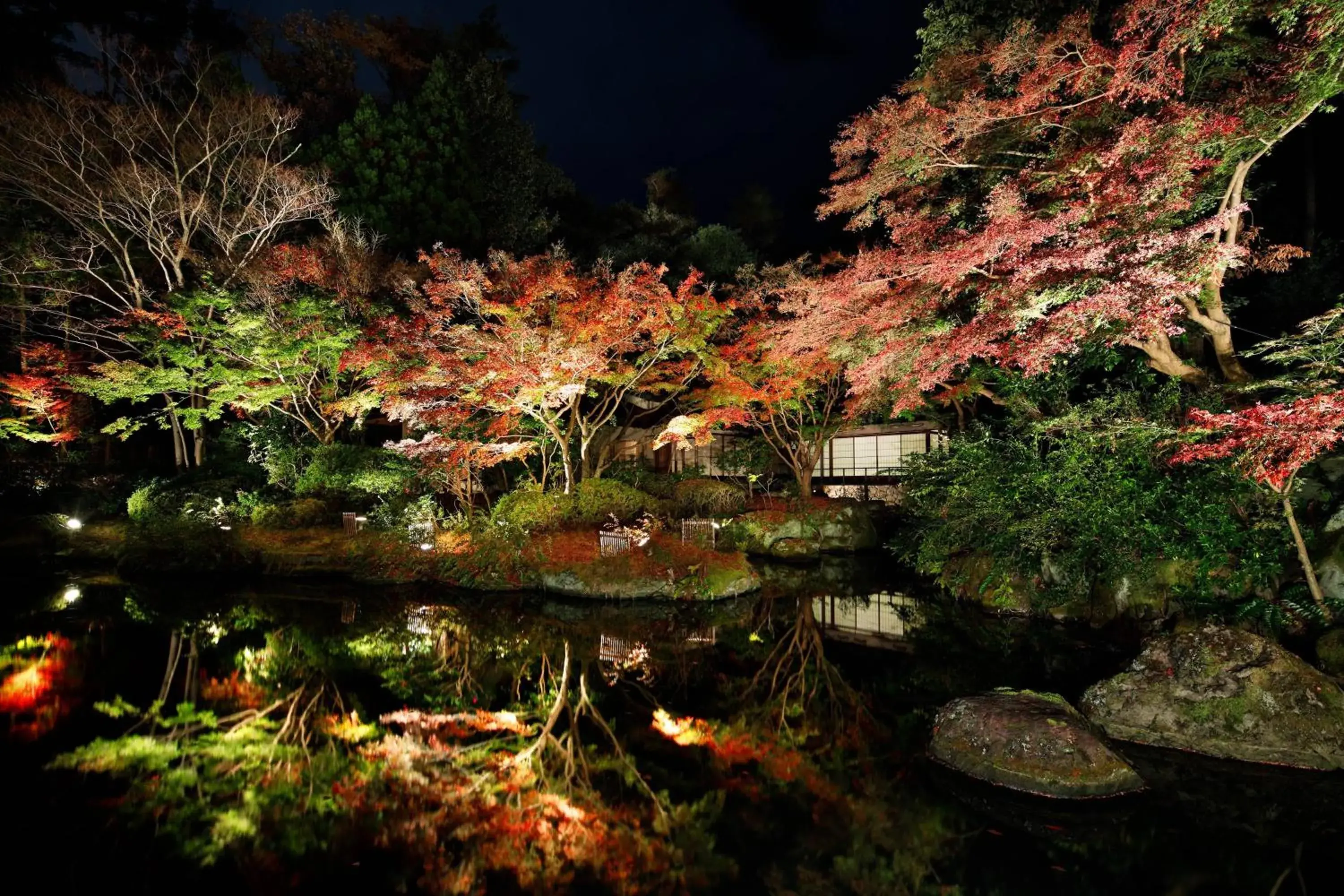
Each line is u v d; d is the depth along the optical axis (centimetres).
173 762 499
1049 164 797
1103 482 775
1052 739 463
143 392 1391
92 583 1168
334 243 1560
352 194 1822
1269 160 1356
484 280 1133
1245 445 553
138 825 412
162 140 1627
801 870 372
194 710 604
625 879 364
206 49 1745
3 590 1119
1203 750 495
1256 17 676
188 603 1041
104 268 1677
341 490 1438
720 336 1524
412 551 1186
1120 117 769
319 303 1345
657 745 544
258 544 1234
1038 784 445
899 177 898
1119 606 777
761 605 1065
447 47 2323
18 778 470
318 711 605
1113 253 593
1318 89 601
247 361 1373
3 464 1535
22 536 1345
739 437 2030
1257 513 689
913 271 750
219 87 1747
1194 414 575
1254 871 367
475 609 1020
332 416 1569
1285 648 575
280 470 1495
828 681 702
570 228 2278
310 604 1041
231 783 467
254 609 1011
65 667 722
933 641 834
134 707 607
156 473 1791
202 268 1612
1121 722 528
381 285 1585
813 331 964
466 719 595
